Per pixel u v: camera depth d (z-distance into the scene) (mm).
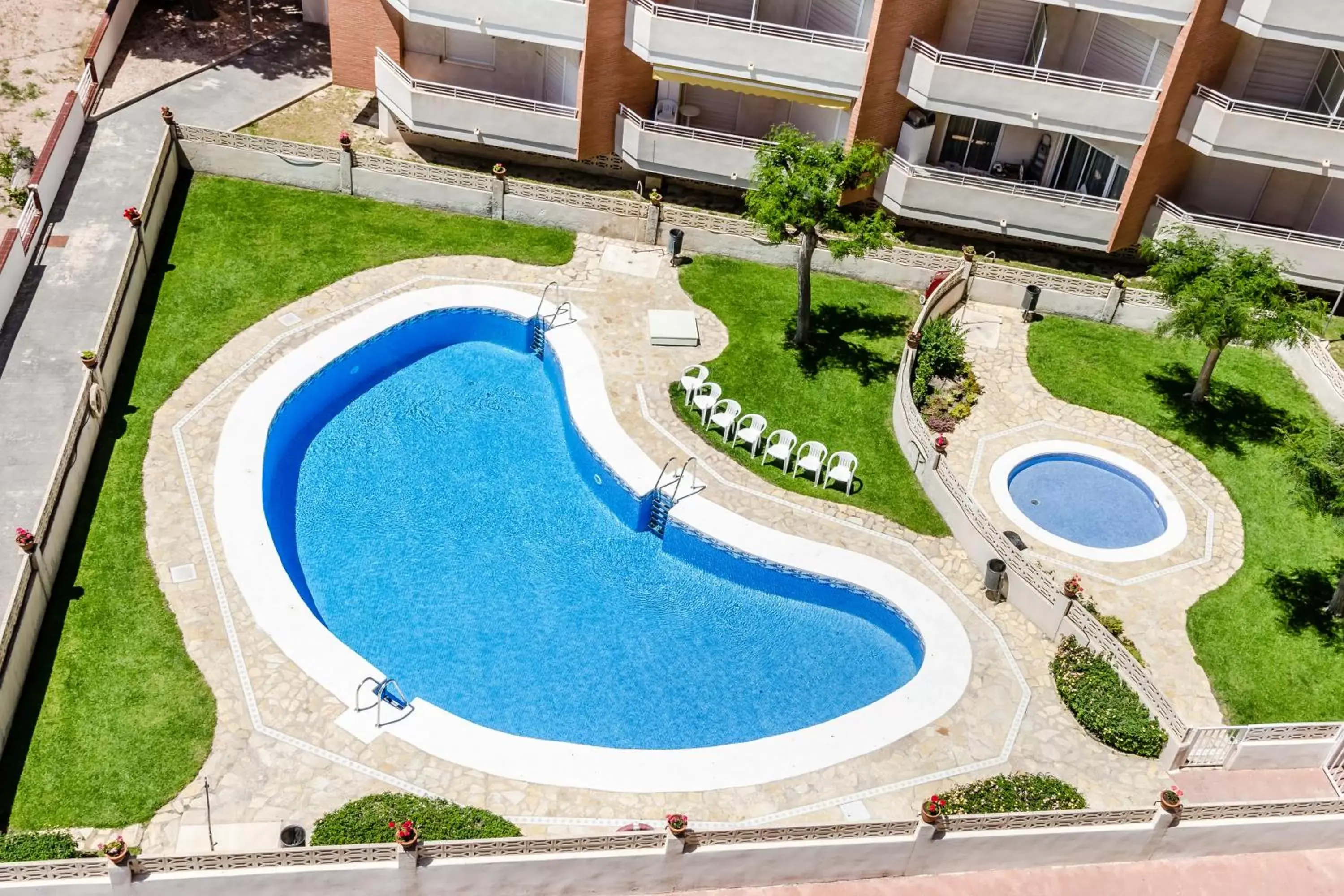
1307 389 35062
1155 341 36188
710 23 35281
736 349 34500
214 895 21516
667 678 27047
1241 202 37406
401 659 26766
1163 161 35844
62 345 31828
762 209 31484
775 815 23828
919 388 33344
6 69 40812
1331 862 24422
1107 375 34906
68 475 27703
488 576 28891
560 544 29984
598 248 37406
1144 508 31625
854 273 37344
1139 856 24000
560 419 33344
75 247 34375
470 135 38188
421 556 29156
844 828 22500
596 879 22359
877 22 34250
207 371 31953
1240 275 31703
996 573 28234
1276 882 24016
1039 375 34688
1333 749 25406
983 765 25062
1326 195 36531
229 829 22688
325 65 43344
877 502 30812
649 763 24500
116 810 22922
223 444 30125
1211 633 28344
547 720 25906
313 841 22188
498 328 35312
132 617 26188
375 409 33031
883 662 27984
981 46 36375
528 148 38375
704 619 28625
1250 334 31547
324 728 24500
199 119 39656
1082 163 37844
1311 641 28375
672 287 36375
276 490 30219
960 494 29609
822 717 26609
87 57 39125
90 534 27734
